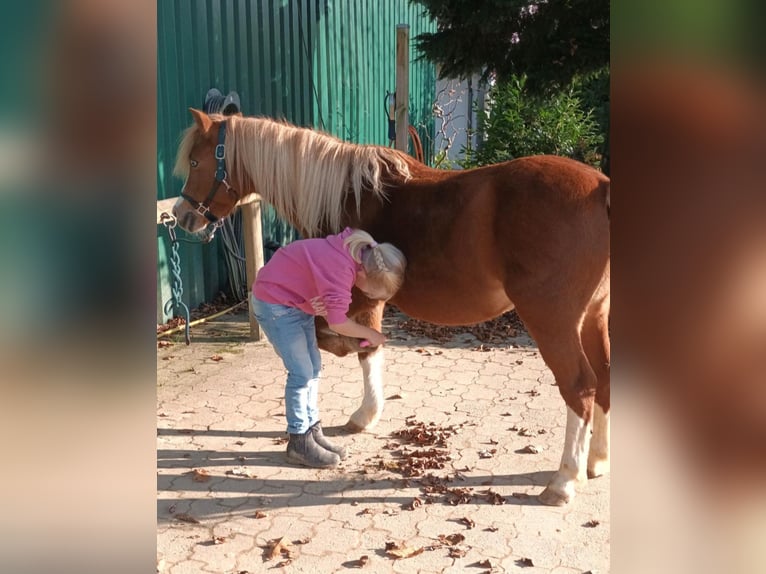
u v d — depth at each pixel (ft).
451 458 10.07
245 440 10.73
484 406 12.03
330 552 7.85
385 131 28.99
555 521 8.43
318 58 22.68
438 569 7.52
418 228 8.98
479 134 31.81
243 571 7.48
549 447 10.41
